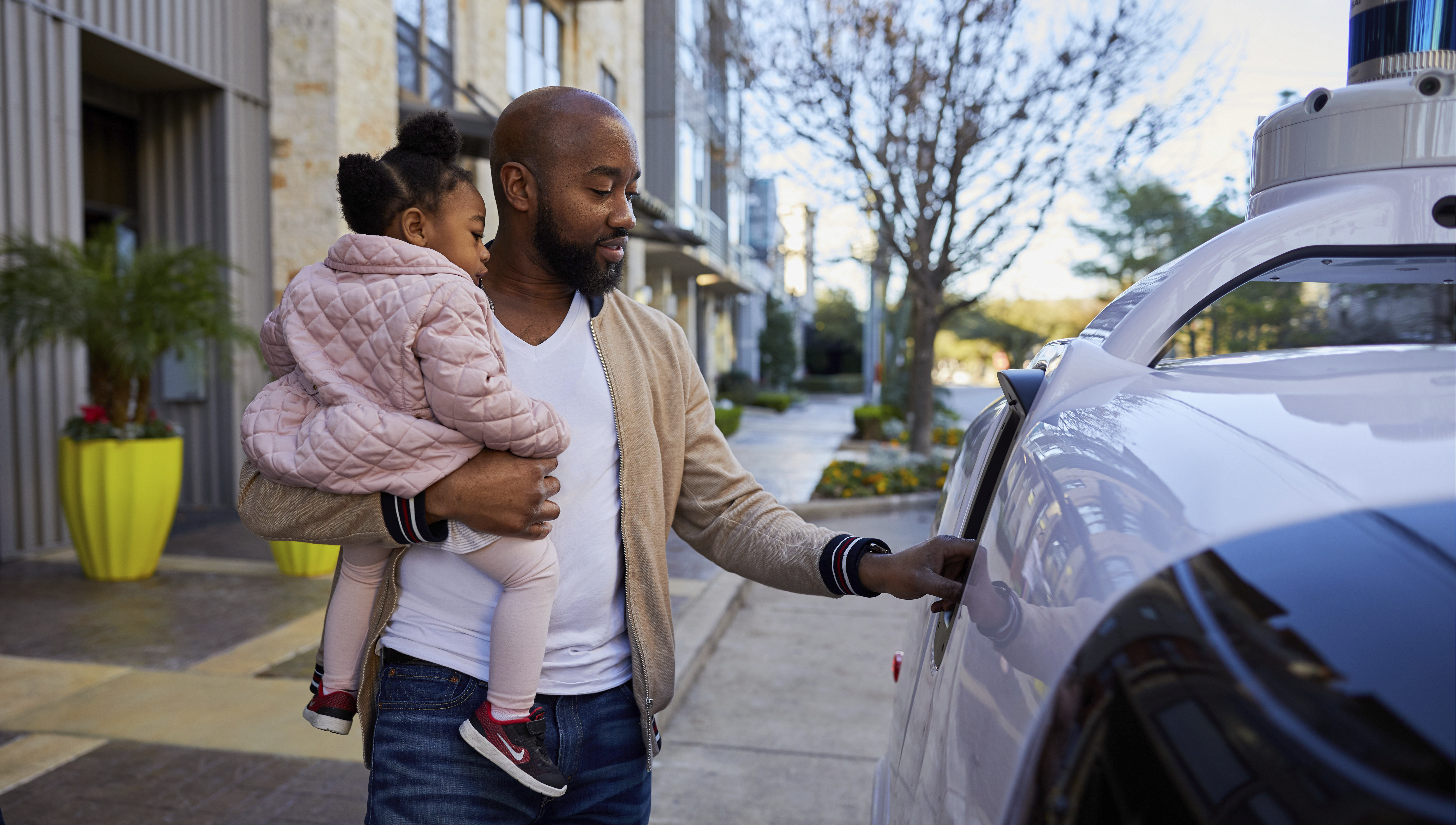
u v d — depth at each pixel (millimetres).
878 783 1606
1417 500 595
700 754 3689
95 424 5805
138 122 8633
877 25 11195
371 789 1487
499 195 1554
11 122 6367
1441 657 468
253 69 8641
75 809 2973
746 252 32406
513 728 1415
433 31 10586
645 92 20016
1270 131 1183
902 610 5832
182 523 8047
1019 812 644
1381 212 1050
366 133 9117
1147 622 582
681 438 1651
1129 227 22266
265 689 4004
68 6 6754
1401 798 422
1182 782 502
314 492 1380
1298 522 597
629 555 1553
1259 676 500
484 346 1379
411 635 1491
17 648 4570
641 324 1666
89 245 6098
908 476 10555
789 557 1494
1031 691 686
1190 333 4465
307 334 1429
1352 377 891
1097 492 761
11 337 5582
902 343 20812
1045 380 1153
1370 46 1241
